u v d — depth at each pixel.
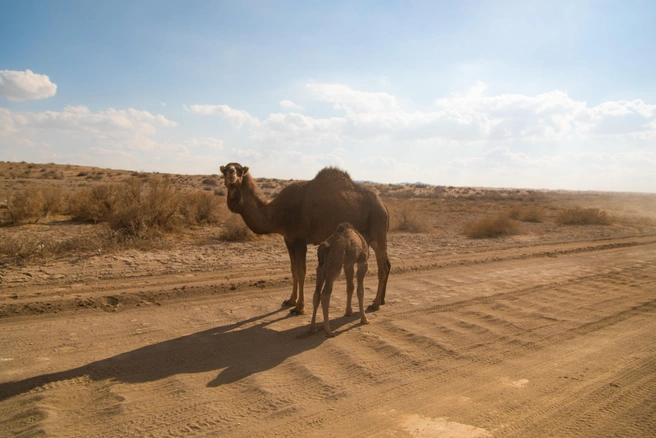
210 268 11.85
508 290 10.68
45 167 58.44
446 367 6.22
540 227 26.27
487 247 17.73
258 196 8.53
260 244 15.77
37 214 18.12
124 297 8.83
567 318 8.61
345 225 7.85
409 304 9.35
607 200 70.25
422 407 5.08
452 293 10.31
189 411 4.82
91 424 4.54
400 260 14.40
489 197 65.75
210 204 20.06
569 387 5.65
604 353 6.85
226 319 8.06
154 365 6.01
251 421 4.66
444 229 23.75
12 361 5.99
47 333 7.03
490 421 4.77
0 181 39.53
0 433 4.33
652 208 50.22
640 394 5.47
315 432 4.51
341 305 9.22
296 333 7.45
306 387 5.49
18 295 8.64
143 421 4.60
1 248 12.04
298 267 8.65
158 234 15.68
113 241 13.69
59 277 10.10
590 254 16.72
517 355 6.73
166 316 8.09
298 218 8.66
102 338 6.92
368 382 5.68
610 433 4.55
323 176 8.92
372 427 4.63
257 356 6.43
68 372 5.71
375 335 7.41
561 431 4.59
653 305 9.59
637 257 16.09
